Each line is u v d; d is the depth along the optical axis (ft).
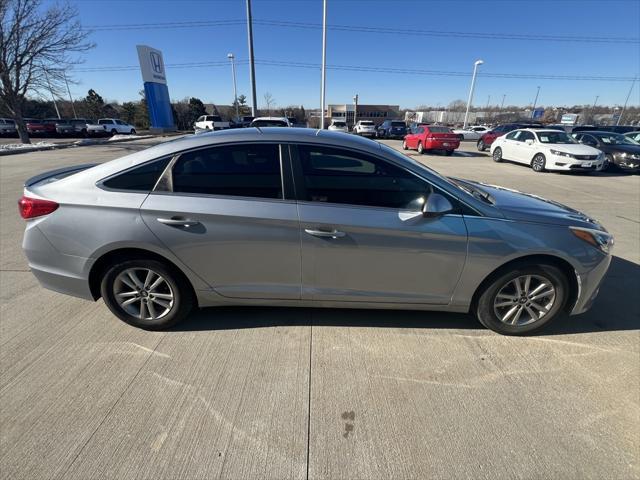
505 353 8.54
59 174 9.70
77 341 8.79
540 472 5.74
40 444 6.10
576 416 6.78
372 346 8.70
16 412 6.72
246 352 8.45
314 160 8.24
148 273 8.80
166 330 9.24
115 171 8.39
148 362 8.09
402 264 8.39
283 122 47.29
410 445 6.17
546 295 8.80
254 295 8.82
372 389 7.39
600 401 7.14
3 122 95.50
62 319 9.67
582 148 36.86
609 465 5.85
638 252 14.97
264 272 8.56
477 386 7.50
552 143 39.04
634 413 6.86
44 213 8.50
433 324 9.62
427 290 8.71
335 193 8.17
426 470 5.76
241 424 6.54
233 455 5.97
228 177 8.23
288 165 8.21
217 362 8.11
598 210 22.16
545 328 9.41
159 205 8.11
